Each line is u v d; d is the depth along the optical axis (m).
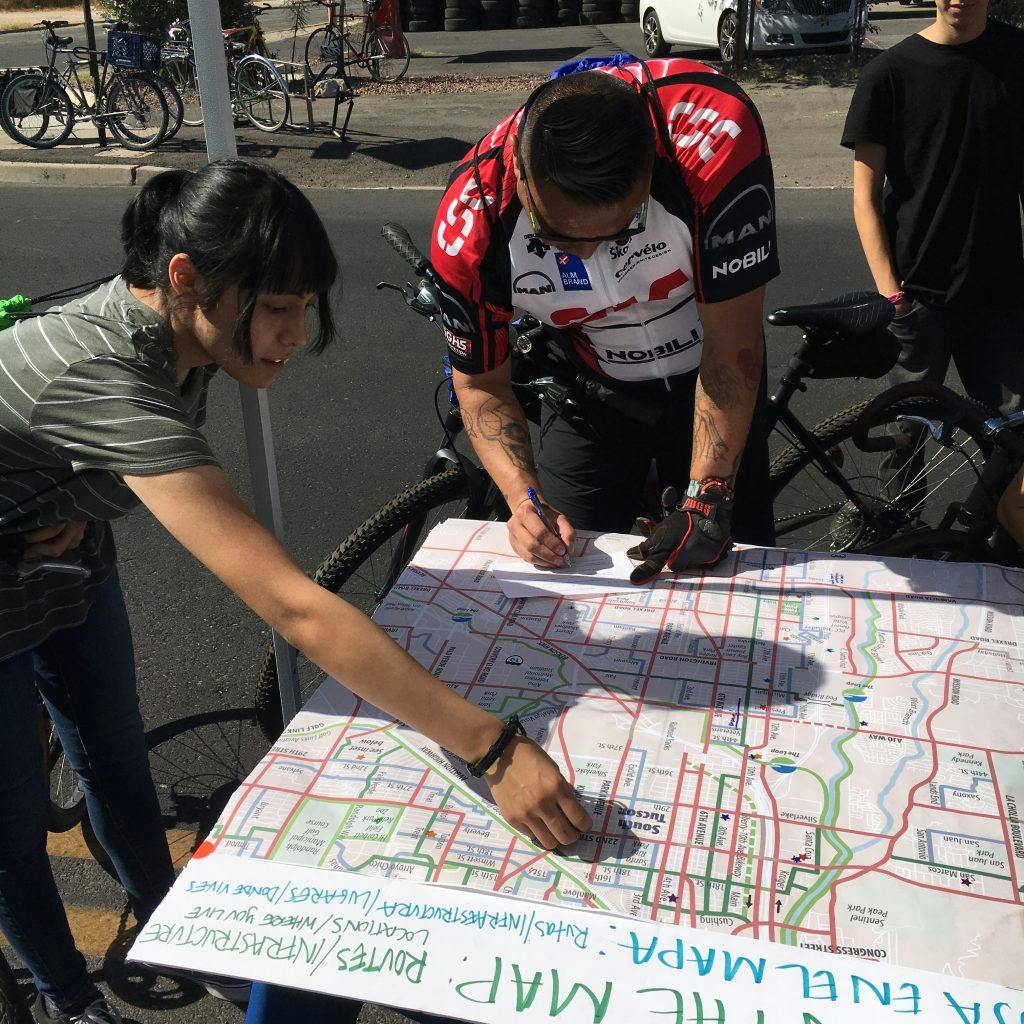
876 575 1.72
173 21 11.30
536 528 1.80
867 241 2.92
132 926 2.29
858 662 1.50
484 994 1.05
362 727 1.42
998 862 1.17
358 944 1.11
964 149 2.71
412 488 2.54
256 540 1.23
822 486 3.07
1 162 9.38
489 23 18.14
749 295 1.84
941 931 1.09
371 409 4.61
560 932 1.11
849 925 1.10
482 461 2.00
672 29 12.61
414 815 1.27
